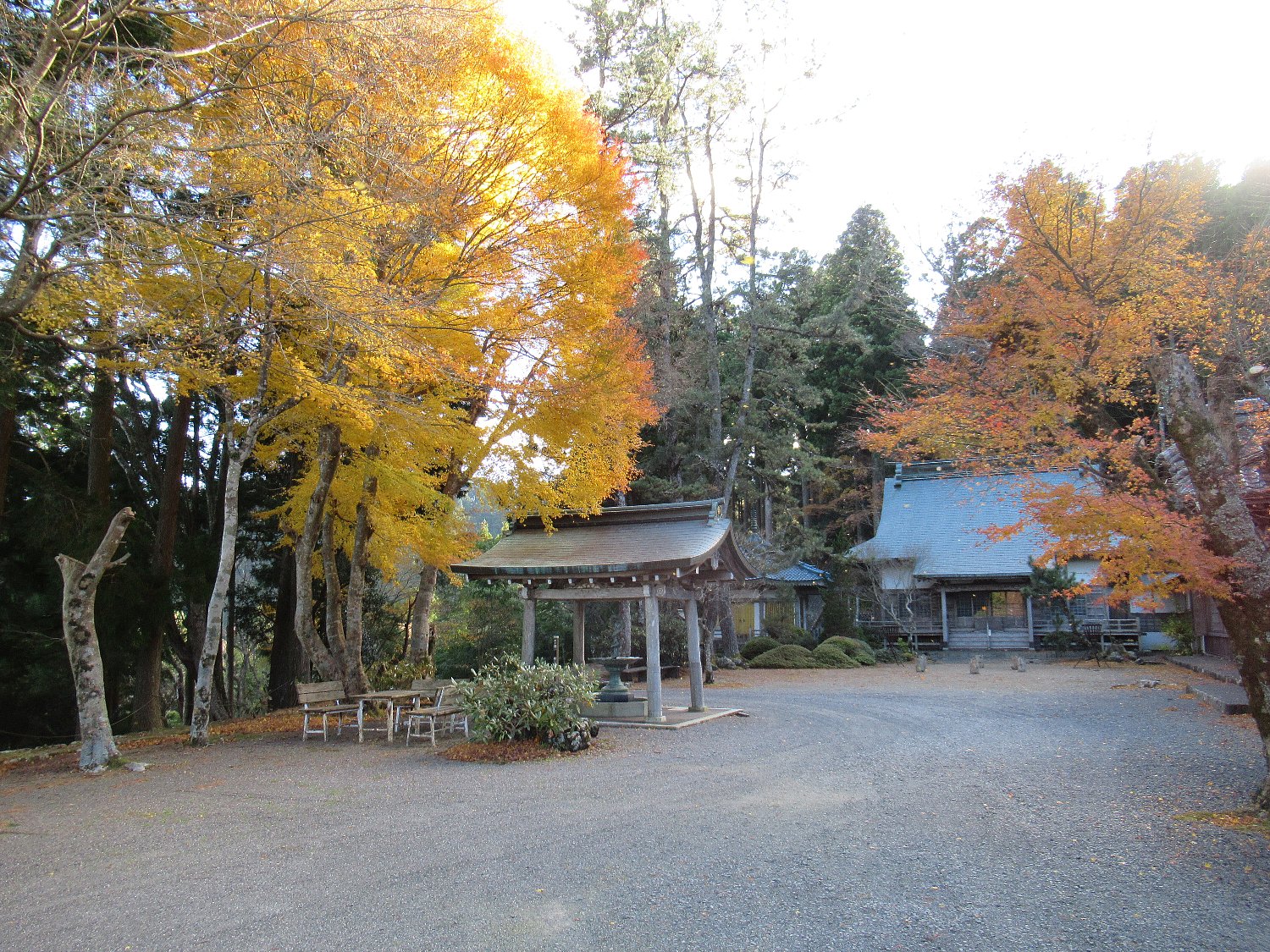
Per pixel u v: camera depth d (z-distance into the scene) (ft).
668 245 97.55
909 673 79.25
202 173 28.02
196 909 16.38
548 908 16.25
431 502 49.98
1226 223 67.00
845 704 52.95
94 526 50.75
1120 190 35.53
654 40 85.56
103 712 33.24
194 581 58.54
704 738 38.75
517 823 22.84
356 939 14.78
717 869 18.48
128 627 53.88
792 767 31.01
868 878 17.74
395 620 84.89
